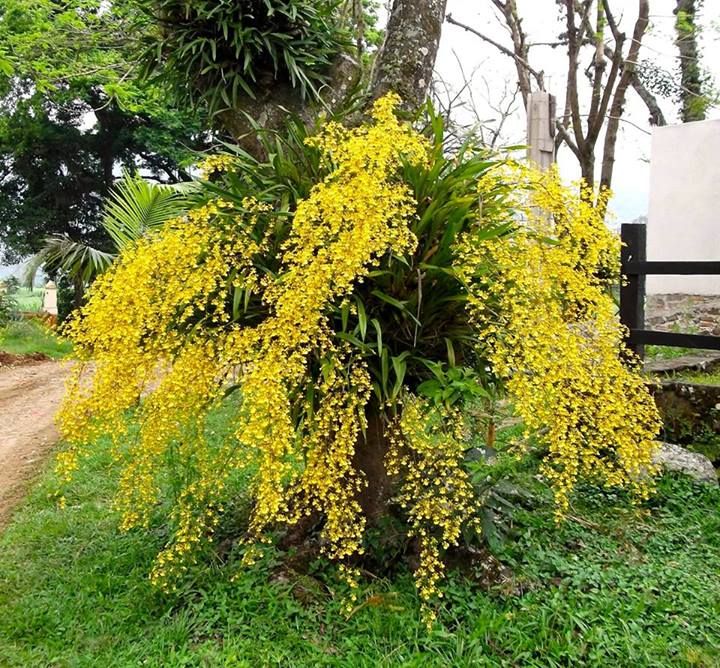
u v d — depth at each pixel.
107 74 7.83
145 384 2.25
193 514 2.51
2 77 15.38
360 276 2.09
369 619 2.25
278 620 2.27
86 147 17.67
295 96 4.05
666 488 3.23
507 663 2.06
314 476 2.07
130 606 2.49
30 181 17.83
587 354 2.30
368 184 2.03
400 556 2.54
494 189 2.31
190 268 2.20
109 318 2.17
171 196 5.18
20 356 10.90
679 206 6.49
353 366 2.17
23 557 3.07
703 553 2.77
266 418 2.03
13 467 4.91
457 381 2.12
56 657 2.24
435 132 2.34
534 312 2.19
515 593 2.40
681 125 6.45
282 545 2.67
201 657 2.10
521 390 2.12
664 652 2.10
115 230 5.33
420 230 2.23
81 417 2.22
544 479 3.16
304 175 2.41
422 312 2.30
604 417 2.25
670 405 3.85
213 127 4.36
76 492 3.97
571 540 2.82
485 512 2.45
